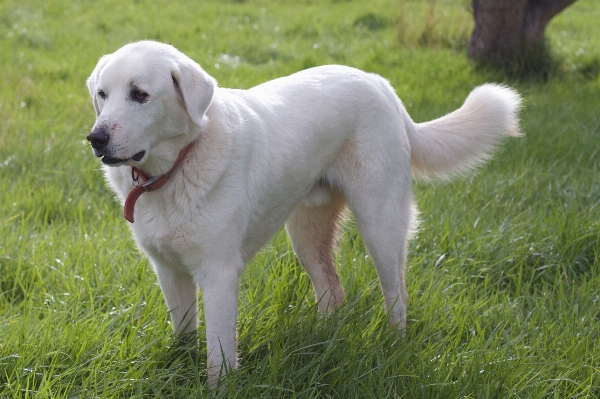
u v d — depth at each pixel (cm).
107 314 362
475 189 575
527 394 325
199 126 313
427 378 328
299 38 1291
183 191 315
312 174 370
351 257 450
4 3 1468
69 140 684
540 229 496
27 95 832
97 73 318
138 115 300
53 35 1208
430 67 1037
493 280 456
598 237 477
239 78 942
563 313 395
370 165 379
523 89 944
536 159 657
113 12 1443
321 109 367
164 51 310
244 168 329
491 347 363
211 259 324
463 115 420
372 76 402
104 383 311
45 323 352
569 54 1148
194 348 352
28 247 457
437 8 1484
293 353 341
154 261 343
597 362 356
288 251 450
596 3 1861
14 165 620
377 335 366
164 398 316
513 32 1046
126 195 330
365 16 1452
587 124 765
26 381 311
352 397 317
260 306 381
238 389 313
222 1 1669
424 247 486
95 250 452
